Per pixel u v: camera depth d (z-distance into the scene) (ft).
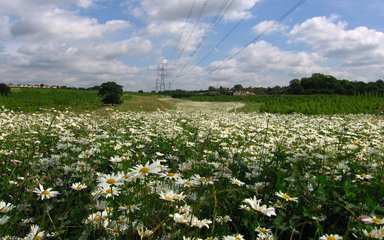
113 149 23.08
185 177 14.29
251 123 49.11
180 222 8.29
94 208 10.02
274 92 342.44
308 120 58.54
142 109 101.91
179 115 61.98
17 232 9.70
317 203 12.04
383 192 13.19
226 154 19.95
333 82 299.38
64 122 39.60
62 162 16.88
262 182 13.99
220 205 11.85
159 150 25.22
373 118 59.93
